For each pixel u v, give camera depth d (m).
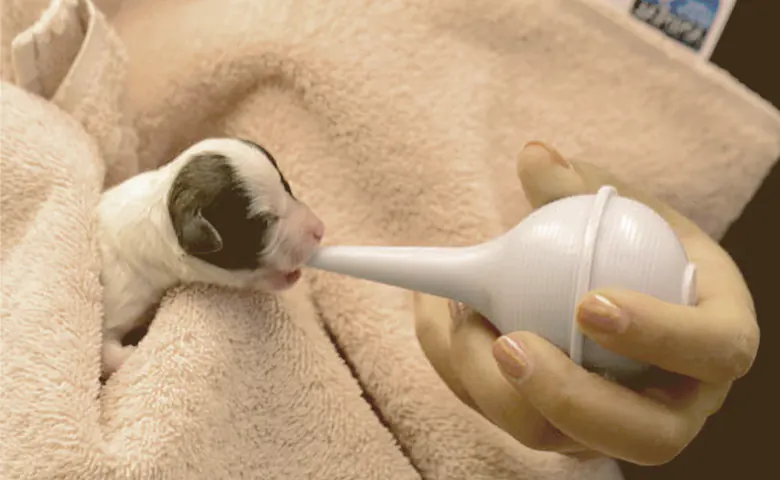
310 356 0.50
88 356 0.47
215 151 0.47
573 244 0.39
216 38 0.55
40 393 0.46
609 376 0.39
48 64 0.52
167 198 0.47
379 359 0.52
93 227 0.50
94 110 0.52
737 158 0.52
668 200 0.53
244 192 0.46
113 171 0.53
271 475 0.49
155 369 0.47
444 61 0.54
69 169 0.50
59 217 0.49
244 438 0.48
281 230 0.47
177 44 0.56
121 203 0.50
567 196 0.44
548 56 0.54
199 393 0.47
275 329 0.49
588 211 0.39
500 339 0.39
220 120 0.57
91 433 0.46
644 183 0.53
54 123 0.51
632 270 0.38
